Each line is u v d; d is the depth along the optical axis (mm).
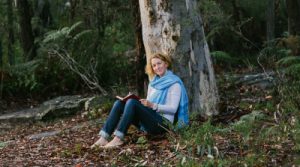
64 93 13383
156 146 6379
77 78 13406
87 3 15211
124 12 15203
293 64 8906
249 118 6457
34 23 17984
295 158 5512
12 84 13172
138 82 9648
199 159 5695
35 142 7855
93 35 13953
